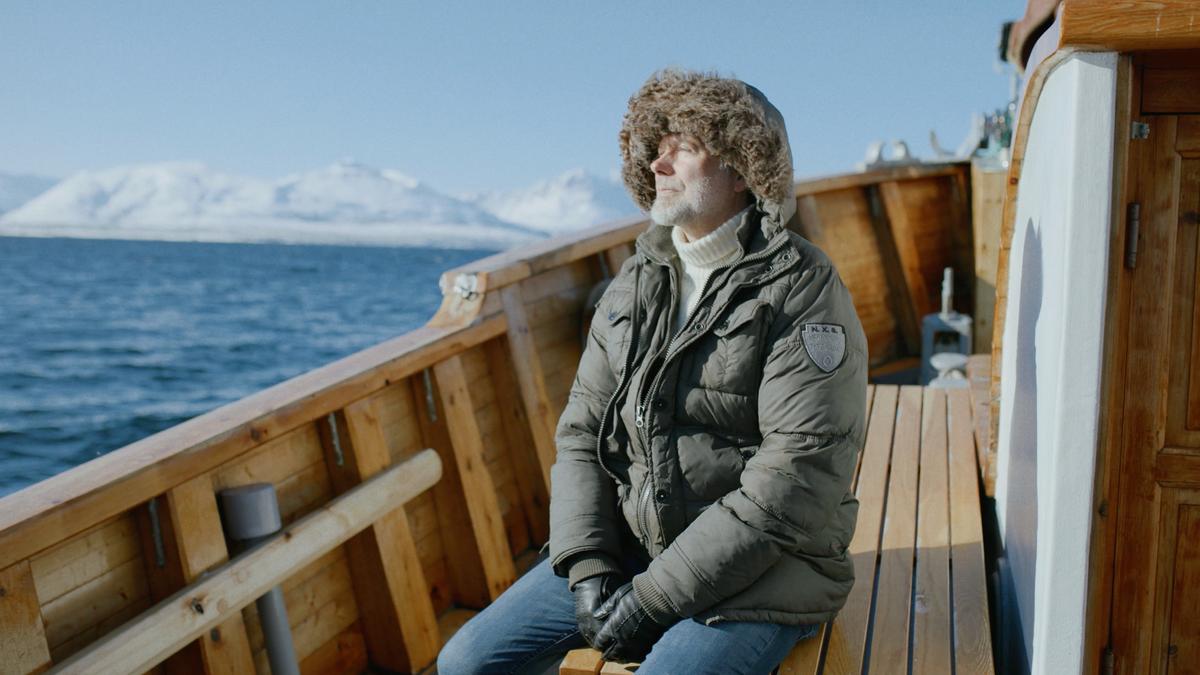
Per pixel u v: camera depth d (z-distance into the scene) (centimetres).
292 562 228
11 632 177
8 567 176
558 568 193
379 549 267
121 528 211
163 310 4634
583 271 397
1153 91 157
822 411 169
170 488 209
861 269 600
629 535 199
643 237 195
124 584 210
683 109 177
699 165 181
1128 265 163
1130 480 171
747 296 176
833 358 171
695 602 169
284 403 241
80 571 201
